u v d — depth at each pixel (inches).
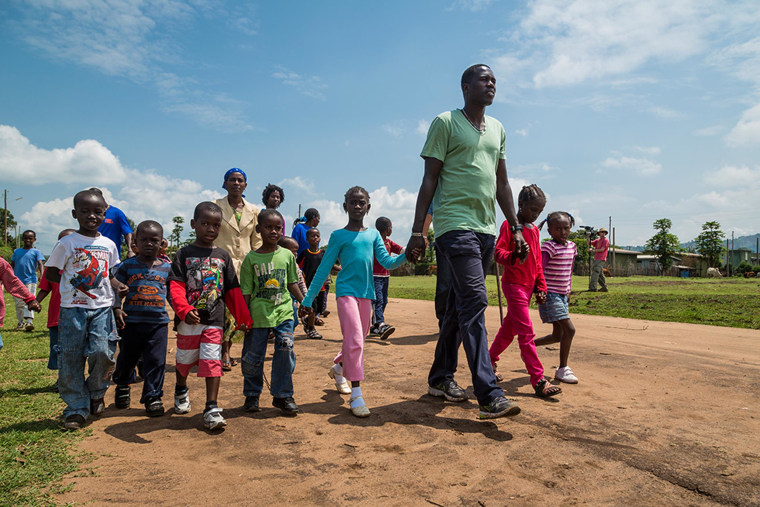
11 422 137.5
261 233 153.2
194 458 112.7
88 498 92.0
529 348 160.9
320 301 335.0
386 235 311.4
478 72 150.6
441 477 101.6
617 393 164.1
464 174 147.8
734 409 146.3
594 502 90.7
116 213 230.8
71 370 137.4
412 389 171.3
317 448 118.3
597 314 406.0
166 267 163.6
